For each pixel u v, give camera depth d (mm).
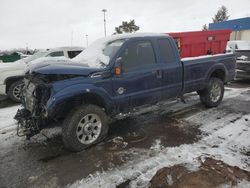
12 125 4871
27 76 3861
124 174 2947
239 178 2719
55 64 3418
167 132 4223
